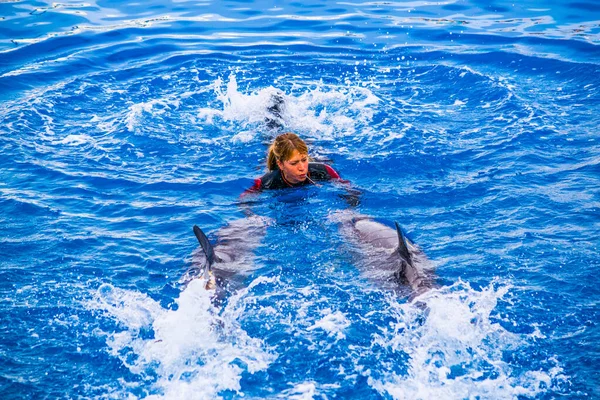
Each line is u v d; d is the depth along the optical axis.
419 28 13.16
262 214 7.04
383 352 5.03
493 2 14.71
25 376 4.87
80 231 6.80
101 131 9.17
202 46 12.38
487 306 5.45
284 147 7.20
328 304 5.52
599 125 8.89
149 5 15.03
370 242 6.37
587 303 5.48
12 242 6.57
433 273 5.89
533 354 4.95
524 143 8.45
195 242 6.60
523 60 11.28
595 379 4.71
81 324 5.39
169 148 8.67
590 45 11.64
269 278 5.88
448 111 9.62
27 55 11.93
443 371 4.84
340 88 10.48
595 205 6.98
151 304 5.64
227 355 5.02
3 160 8.29
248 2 15.19
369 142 8.65
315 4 14.98
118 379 4.86
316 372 4.88
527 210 6.95
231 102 9.77
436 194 7.39
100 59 11.82
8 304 5.61
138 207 7.29
